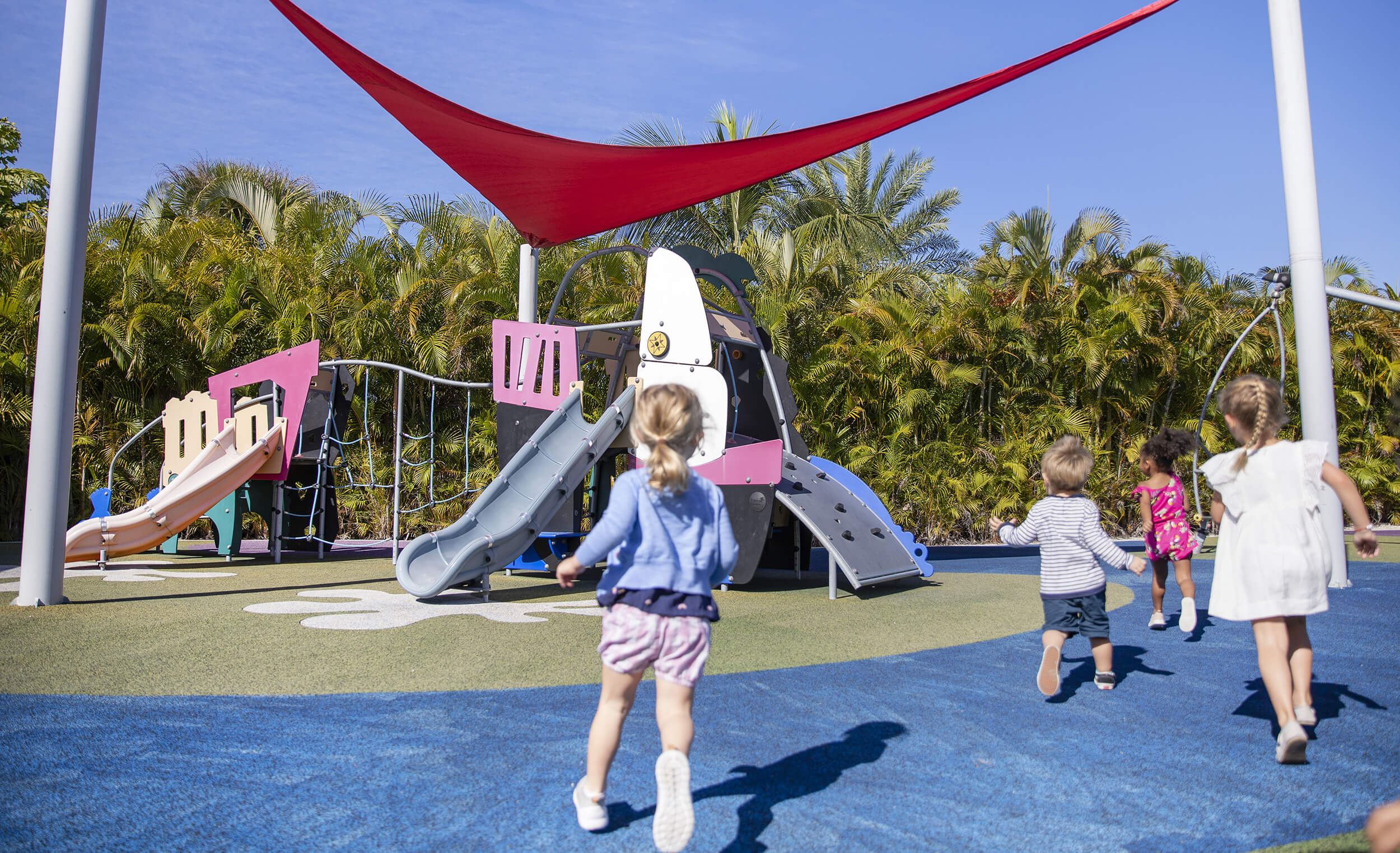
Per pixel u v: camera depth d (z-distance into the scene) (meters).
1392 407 16.98
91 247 12.55
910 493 13.60
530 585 8.70
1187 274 16.31
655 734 3.65
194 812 2.76
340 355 12.75
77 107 6.38
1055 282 15.09
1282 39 8.37
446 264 13.52
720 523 2.67
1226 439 15.55
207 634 5.60
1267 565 3.40
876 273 16.25
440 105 8.59
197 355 12.76
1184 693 4.46
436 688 4.35
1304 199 8.29
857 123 9.02
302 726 3.67
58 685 4.25
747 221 18.70
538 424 9.05
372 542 12.72
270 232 15.54
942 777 3.17
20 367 11.76
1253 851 2.56
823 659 5.24
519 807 2.83
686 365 8.61
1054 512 4.36
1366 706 4.23
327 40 8.10
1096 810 2.87
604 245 14.68
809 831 2.67
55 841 2.53
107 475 12.29
